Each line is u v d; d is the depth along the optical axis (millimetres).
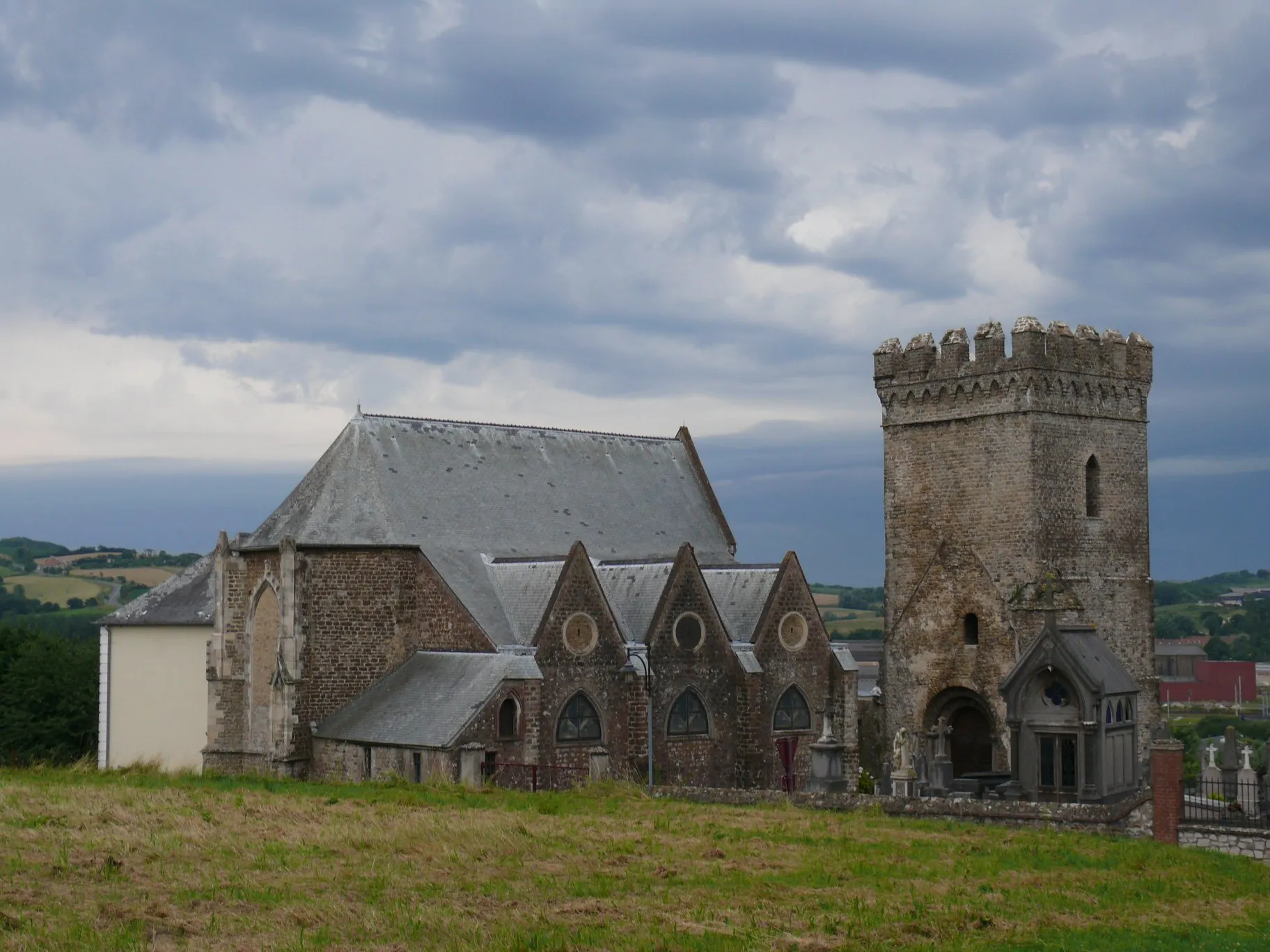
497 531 87875
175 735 89062
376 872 40281
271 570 81000
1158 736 54344
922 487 92312
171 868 39562
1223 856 51375
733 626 87000
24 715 106000
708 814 56938
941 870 45875
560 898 38594
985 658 88438
